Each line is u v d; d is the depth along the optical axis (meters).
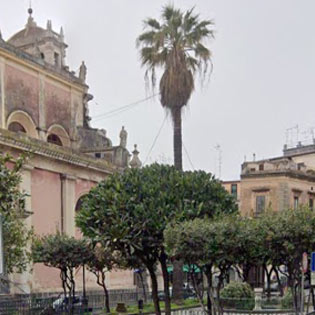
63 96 34.41
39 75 31.67
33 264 24.64
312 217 11.03
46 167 28.20
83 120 38.12
